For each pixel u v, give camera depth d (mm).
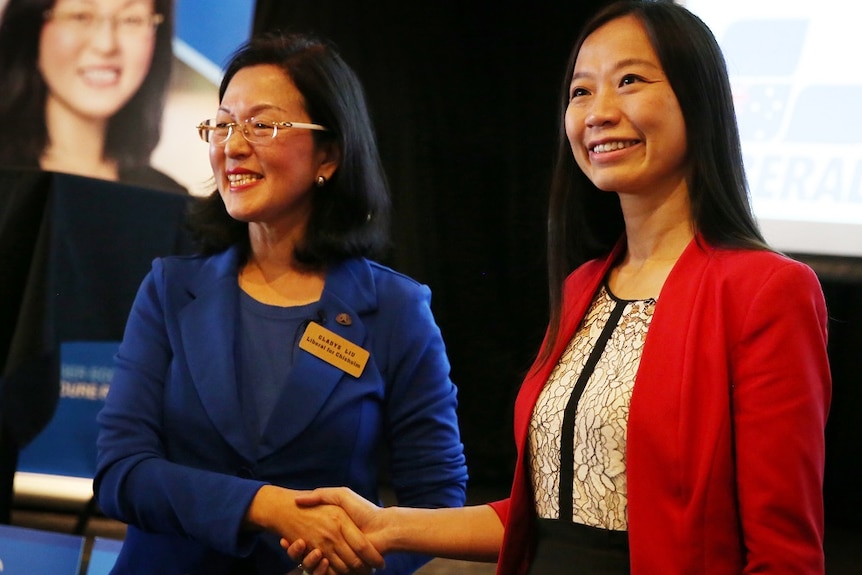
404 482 1955
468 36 3721
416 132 3760
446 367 2031
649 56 1501
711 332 1395
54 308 2625
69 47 3791
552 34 3639
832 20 3113
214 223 2033
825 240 3082
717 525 1341
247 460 1812
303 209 1990
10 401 2629
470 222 3734
